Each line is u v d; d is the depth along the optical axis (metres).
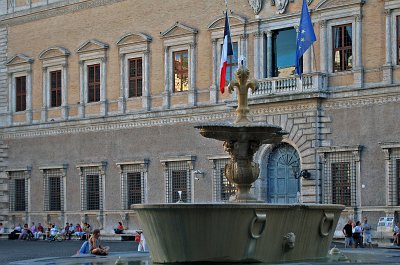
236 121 33.00
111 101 75.75
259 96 64.88
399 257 30.67
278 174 65.75
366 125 61.22
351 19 62.25
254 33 66.62
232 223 27.83
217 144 68.69
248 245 28.19
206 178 69.31
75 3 78.62
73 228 77.19
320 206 30.09
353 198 61.44
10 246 67.94
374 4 61.41
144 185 73.31
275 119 65.06
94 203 77.06
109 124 75.94
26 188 82.56
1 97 84.50
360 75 61.62
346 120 62.09
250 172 32.78
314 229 30.41
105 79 76.31
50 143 80.62
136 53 74.19
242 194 32.94
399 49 60.50
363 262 26.94
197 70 70.19
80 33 78.31
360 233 57.53
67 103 79.12
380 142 60.47
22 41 83.12
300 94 62.97
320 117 63.06
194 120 70.25
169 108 71.69
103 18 76.56
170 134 71.81
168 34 71.88
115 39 75.56
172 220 28.02
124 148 74.88
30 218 82.12
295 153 64.81
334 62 63.16
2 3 84.69
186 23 71.00
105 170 76.12
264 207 28.08
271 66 66.12
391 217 59.41
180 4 71.44
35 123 81.56
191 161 70.00
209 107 69.06
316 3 63.88
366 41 61.69
